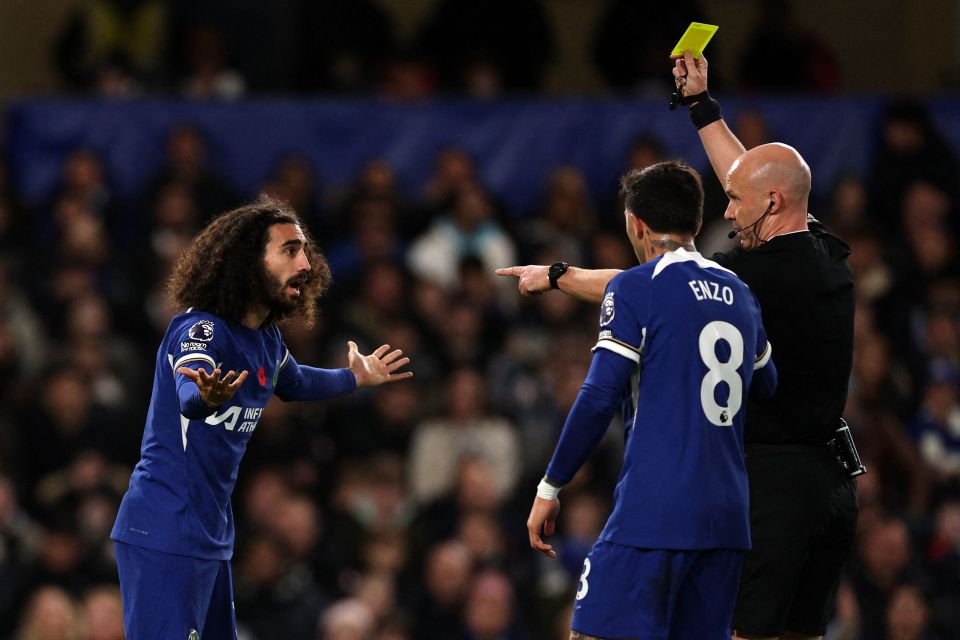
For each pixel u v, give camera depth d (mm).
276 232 16484
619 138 40156
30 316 36844
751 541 16625
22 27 45594
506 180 40125
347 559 31625
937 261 39188
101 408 34500
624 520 15469
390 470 32719
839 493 17078
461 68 43250
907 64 46656
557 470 15594
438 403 35219
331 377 17906
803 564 16875
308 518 31266
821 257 17031
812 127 40156
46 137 39469
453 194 39281
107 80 42094
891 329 37969
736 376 15711
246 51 44031
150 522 15938
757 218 17094
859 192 39281
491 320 37406
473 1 43594
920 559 32281
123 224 39188
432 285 37594
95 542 31297
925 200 39656
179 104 39719
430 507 32594
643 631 15320
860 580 31438
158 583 15859
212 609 16594
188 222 38438
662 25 43719
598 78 47125
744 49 44500
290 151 39844
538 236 39188
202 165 39281
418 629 30500
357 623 29297
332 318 36781
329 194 39625
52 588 29953
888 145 40188
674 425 15406
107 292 37281
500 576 30938
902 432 35438
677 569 15375
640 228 16422
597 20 47250
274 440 33750
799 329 16750
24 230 38719
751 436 17016
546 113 40281
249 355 16344
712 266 16078
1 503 31656
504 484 33938
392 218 38844
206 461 16094
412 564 31562
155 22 43250
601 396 15367
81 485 32188
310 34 43344
